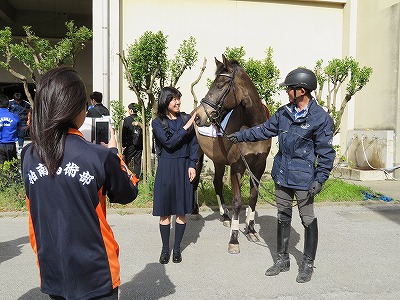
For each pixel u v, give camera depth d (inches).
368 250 186.9
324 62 417.1
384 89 387.2
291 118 144.2
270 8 398.0
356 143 412.2
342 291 142.8
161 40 267.4
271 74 298.2
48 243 70.3
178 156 165.9
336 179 339.3
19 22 612.7
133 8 367.6
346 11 415.2
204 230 218.2
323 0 405.1
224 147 185.6
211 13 384.2
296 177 143.8
